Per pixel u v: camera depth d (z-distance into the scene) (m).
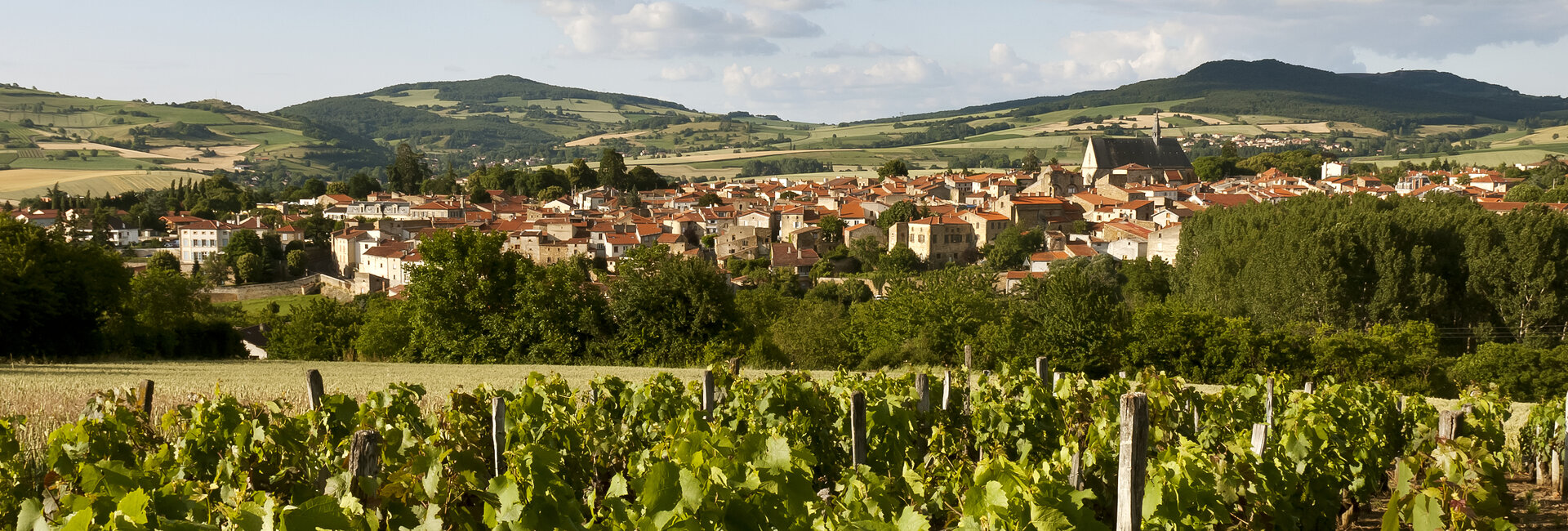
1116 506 9.44
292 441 9.77
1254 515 9.60
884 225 134.50
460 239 38.41
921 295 48.09
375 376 27.81
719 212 157.25
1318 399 13.73
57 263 39.44
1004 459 7.23
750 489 6.52
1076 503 6.66
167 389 20.80
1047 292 43.50
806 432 12.38
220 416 10.33
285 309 104.25
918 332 46.12
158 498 6.65
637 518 6.45
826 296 102.19
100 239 144.00
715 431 10.62
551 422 10.93
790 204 157.75
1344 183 185.00
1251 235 72.62
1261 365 40.84
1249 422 14.80
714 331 37.81
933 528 8.88
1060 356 41.59
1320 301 62.31
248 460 9.38
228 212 173.88
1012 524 6.29
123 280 42.56
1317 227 66.94
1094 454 9.45
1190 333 41.47
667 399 13.70
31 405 16.36
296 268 128.75
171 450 9.95
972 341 44.25
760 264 121.81
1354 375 40.84
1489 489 9.50
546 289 37.91
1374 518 12.82
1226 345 40.78
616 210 168.00
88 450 9.73
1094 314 41.88
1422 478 12.23
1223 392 16.03
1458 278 63.78
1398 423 15.88
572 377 28.33
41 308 38.00
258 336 70.94
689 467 6.72
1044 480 6.93
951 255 125.62
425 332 38.62
